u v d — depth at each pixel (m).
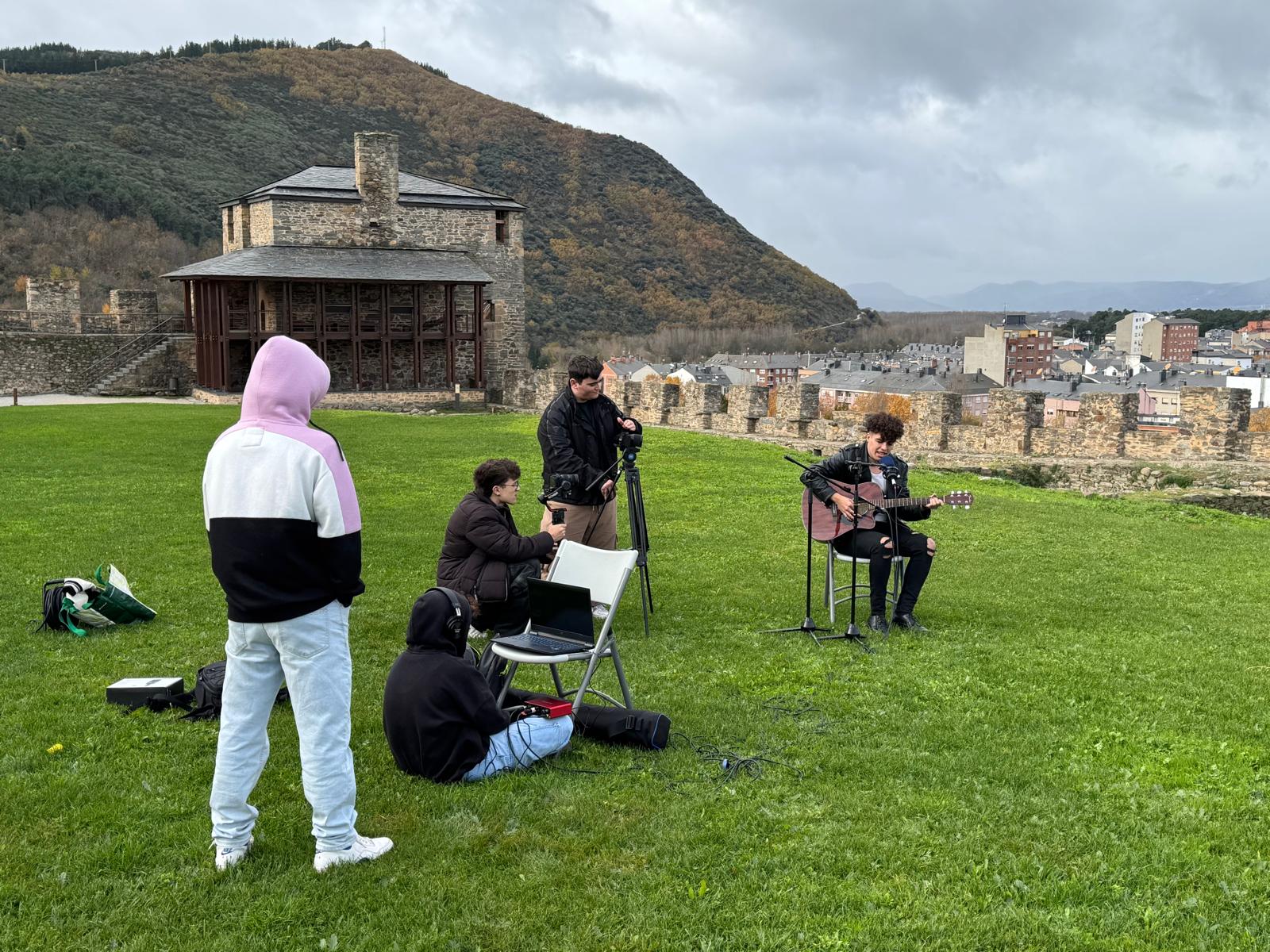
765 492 17.23
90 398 44.38
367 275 42.31
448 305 45.09
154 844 4.89
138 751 5.93
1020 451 25.17
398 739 5.60
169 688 6.70
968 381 136.12
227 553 4.42
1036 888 4.55
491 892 4.51
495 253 49.56
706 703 6.86
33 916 4.29
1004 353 168.50
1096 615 9.64
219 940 4.15
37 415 29.89
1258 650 8.48
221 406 35.00
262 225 46.59
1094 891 4.52
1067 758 6.00
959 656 8.06
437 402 43.12
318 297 42.47
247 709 4.60
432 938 4.17
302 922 4.30
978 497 17.97
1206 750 6.14
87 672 7.35
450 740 5.54
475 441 24.94
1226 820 5.20
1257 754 6.08
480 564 8.04
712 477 18.95
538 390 37.66
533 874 4.65
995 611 9.69
